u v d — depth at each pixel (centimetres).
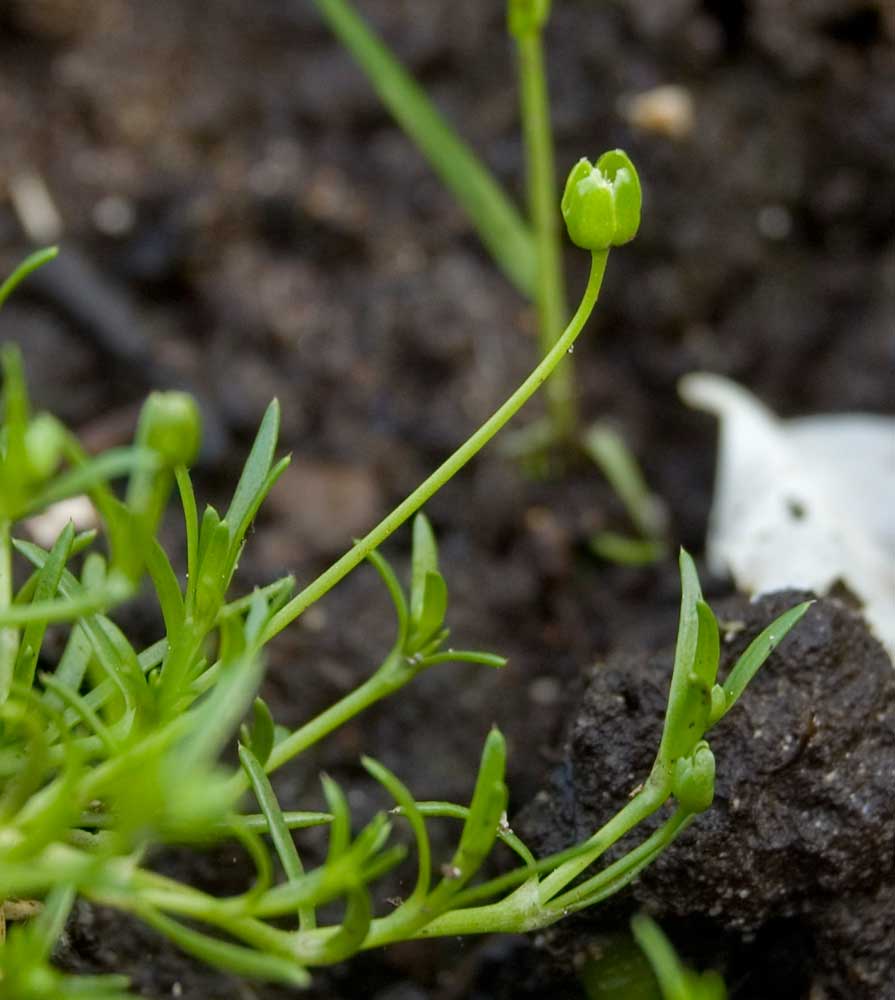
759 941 8
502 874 8
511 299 11
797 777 8
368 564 10
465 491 11
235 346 11
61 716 7
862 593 9
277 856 9
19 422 7
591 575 10
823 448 10
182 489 7
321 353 11
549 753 9
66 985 7
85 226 11
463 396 11
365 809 9
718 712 7
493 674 10
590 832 8
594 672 8
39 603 7
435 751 9
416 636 7
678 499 11
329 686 9
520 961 8
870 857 8
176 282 11
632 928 8
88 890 7
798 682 8
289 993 8
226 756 9
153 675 7
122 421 11
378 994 8
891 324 11
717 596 10
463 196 11
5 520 7
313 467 11
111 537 7
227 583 7
